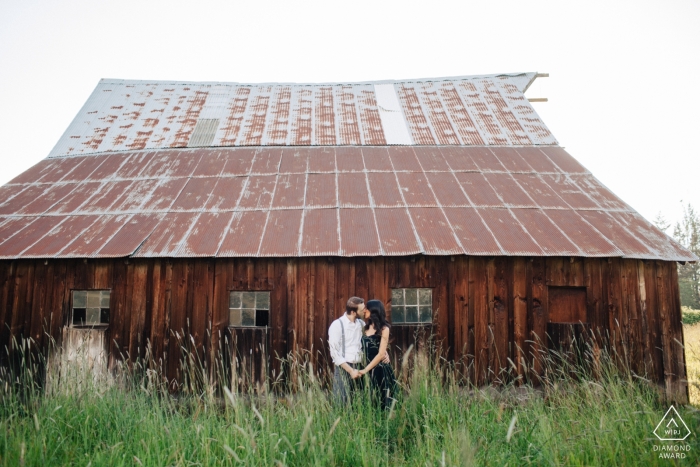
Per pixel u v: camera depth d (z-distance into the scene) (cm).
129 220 741
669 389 657
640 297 678
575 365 655
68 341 680
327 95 1275
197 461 352
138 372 664
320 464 339
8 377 675
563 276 680
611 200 789
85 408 454
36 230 726
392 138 1031
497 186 825
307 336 661
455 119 1117
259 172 883
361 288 671
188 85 1317
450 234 681
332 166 902
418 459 369
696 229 3412
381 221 716
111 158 970
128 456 383
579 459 368
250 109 1187
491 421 445
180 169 905
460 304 670
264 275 679
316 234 686
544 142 1008
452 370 652
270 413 430
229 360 660
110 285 691
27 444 391
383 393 465
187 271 686
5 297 698
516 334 666
